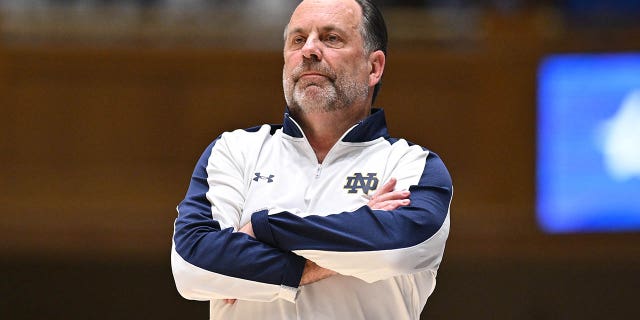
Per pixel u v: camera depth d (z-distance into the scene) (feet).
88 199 88.84
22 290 88.53
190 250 29.27
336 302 29.43
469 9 91.20
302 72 31.53
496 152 88.94
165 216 88.84
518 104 88.79
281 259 28.71
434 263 29.58
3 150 88.84
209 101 89.61
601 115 87.45
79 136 89.10
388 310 29.91
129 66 89.45
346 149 31.63
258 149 32.27
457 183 89.20
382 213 29.14
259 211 29.25
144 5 94.07
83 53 89.25
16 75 89.20
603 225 87.61
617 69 87.35
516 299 89.10
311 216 28.96
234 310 30.12
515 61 88.79
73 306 88.58
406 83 89.51
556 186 88.28
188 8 93.66
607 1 94.48
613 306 88.79
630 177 86.84
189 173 89.10
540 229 88.38
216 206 30.89
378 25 33.06
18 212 88.58
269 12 92.17
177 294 89.04
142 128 89.20
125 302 88.79
